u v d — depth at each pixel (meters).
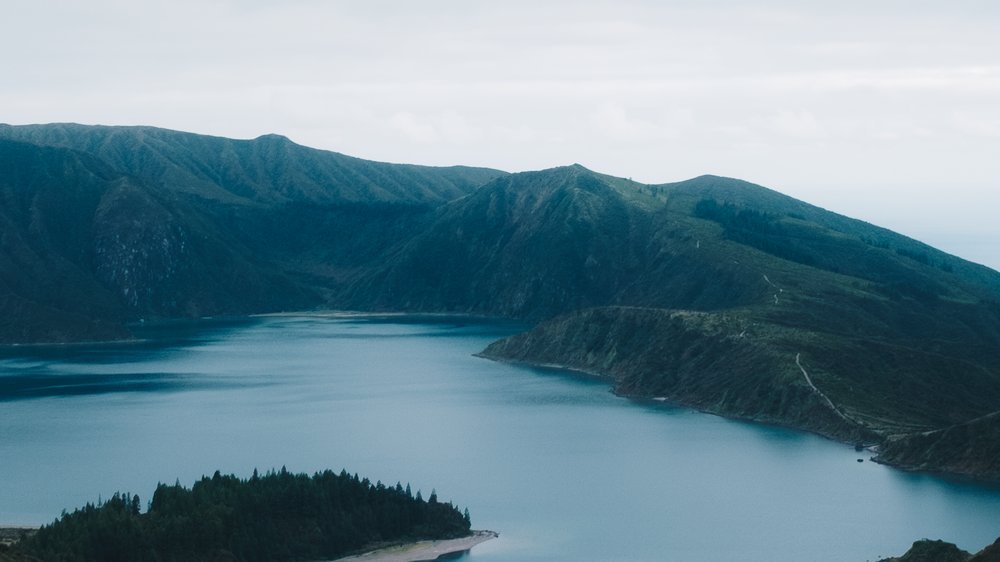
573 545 177.00
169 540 158.50
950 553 149.50
